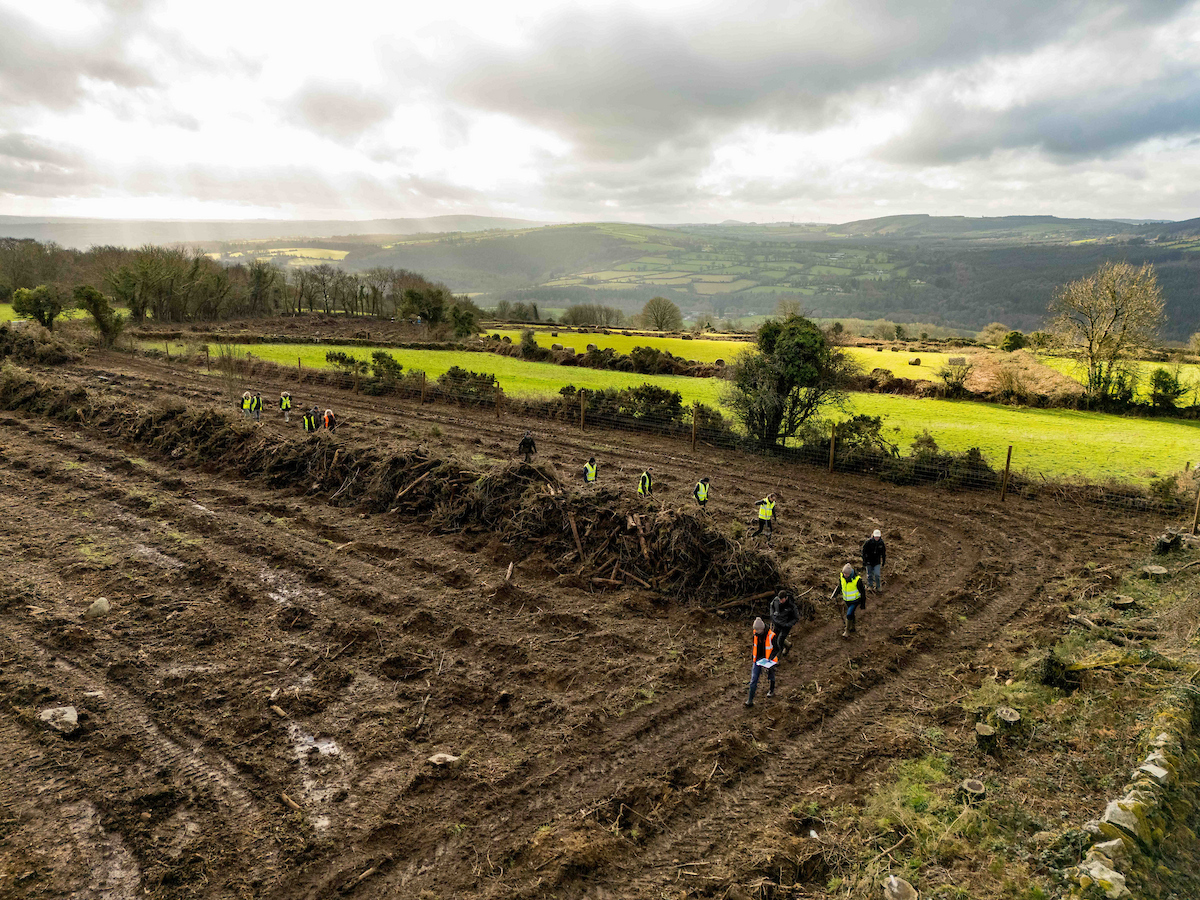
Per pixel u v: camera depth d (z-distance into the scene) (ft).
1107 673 35.40
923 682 37.63
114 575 46.21
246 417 89.25
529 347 201.67
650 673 37.22
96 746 29.78
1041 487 73.72
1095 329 152.05
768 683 36.68
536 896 23.06
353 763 29.50
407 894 23.12
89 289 165.48
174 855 24.29
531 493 55.42
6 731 30.45
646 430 100.99
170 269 247.29
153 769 28.58
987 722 32.22
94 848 24.54
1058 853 23.44
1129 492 70.64
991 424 122.83
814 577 50.47
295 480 66.28
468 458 67.26
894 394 158.40
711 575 46.44
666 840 25.75
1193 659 36.09
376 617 42.19
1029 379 152.76
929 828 25.43
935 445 81.92
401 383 125.39
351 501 61.87
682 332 332.19
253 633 39.83
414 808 26.99
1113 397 146.00
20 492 61.36
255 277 310.24
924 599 48.52
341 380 130.82
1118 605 46.26
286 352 180.65
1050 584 51.19
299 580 46.78
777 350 88.74
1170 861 22.67
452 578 47.65
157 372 136.98
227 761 29.32
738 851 25.04
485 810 26.99
